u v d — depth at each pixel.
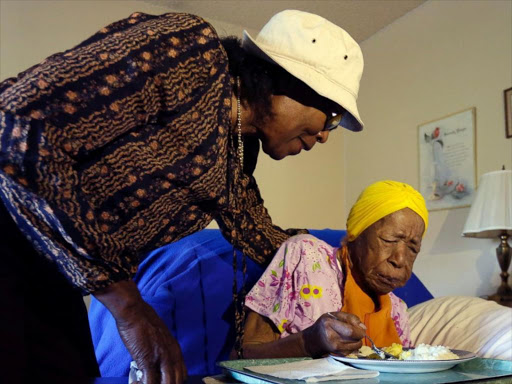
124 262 0.73
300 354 0.95
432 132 3.30
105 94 0.71
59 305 0.88
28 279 0.82
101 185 0.75
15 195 0.67
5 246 0.78
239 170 1.00
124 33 0.77
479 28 3.05
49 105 0.66
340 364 0.80
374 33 3.84
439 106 3.28
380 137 3.73
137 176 0.78
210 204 0.93
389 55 3.69
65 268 0.71
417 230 1.18
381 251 1.17
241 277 1.58
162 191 0.82
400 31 3.61
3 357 0.74
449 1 3.25
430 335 1.47
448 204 3.15
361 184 3.88
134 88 0.73
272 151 1.02
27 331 0.81
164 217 0.86
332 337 0.89
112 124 0.72
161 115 0.79
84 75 0.70
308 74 0.92
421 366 0.75
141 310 0.72
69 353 0.88
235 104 0.96
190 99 0.82
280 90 0.94
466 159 3.06
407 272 1.18
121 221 0.79
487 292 2.87
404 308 1.34
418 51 3.46
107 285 0.70
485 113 2.98
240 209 1.21
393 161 3.60
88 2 3.20
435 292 3.19
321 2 3.40
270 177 3.71
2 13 2.95
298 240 1.22
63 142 0.67
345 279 1.20
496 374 0.78
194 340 1.43
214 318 1.48
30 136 0.64
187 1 3.37
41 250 0.73
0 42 2.92
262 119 0.96
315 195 3.89
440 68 3.29
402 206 1.17
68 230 0.67
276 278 1.18
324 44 0.94
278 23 0.96
